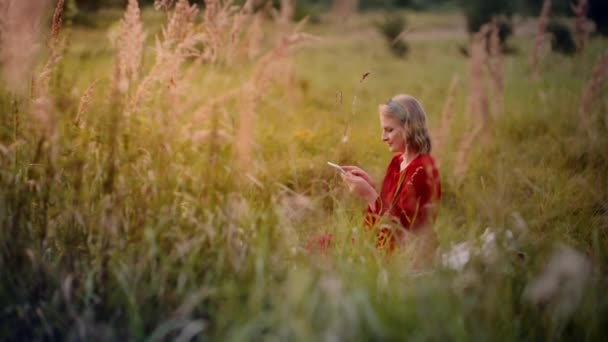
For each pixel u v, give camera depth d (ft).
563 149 20.70
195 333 9.37
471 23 75.61
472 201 11.62
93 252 10.17
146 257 9.84
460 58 60.23
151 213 10.28
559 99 27.96
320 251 11.27
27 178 10.84
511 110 27.12
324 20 81.71
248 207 10.74
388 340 8.59
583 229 13.32
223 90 18.37
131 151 11.02
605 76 21.93
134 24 12.98
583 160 19.61
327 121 23.43
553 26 53.42
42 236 10.46
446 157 19.99
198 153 12.59
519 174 16.06
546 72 32.60
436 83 42.42
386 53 60.64
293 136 20.86
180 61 12.85
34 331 9.54
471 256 10.16
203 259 10.11
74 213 10.38
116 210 10.14
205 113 12.57
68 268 10.23
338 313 8.75
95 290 10.09
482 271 10.04
